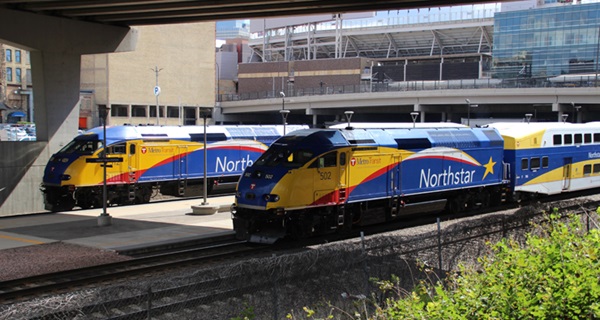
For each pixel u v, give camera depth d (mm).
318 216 19234
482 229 14656
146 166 28312
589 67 86000
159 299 10078
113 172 27203
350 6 24547
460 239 13789
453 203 24703
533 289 7211
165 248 18594
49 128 29281
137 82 85750
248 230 18906
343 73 101562
